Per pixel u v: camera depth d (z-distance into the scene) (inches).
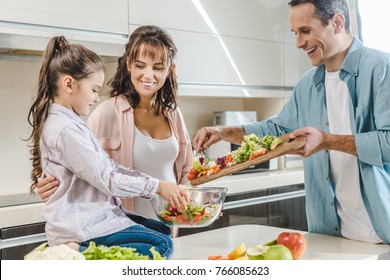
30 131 111.7
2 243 87.0
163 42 71.6
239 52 136.3
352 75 66.5
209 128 79.2
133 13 111.7
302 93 74.5
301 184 141.6
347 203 67.5
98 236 53.6
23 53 105.7
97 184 54.1
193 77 125.7
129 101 75.0
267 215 131.8
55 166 55.1
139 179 57.1
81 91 56.9
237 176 131.0
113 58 111.9
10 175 108.8
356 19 146.6
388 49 142.3
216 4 130.7
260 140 64.3
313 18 64.2
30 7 93.9
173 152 77.2
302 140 61.1
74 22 100.3
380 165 61.3
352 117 66.7
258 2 141.0
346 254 56.8
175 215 58.8
